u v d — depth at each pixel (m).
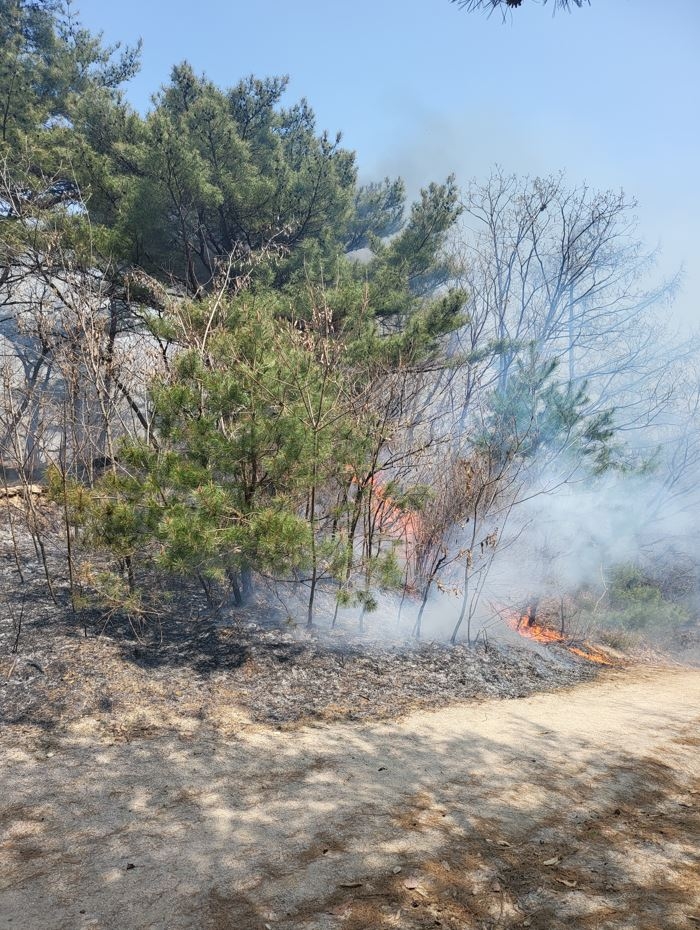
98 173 12.39
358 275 14.28
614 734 6.80
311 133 16.53
